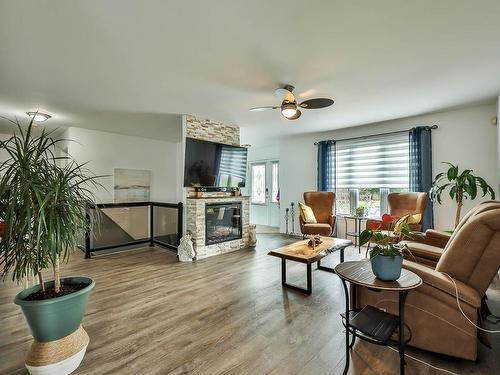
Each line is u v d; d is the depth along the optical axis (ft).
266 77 9.12
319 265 11.87
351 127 16.98
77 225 5.68
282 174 21.18
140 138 19.72
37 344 5.13
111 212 16.67
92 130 17.28
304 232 15.55
